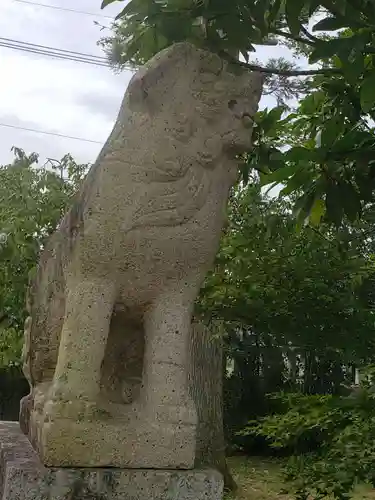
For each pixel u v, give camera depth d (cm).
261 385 814
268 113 246
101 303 151
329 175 226
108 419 145
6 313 519
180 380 153
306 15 216
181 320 157
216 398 543
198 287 161
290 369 804
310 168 230
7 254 468
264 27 190
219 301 320
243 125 160
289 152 218
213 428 539
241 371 827
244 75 162
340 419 223
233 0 181
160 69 153
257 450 805
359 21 180
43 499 136
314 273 320
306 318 317
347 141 216
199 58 157
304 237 325
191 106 155
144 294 156
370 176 225
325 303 316
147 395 151
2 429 198
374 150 217
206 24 189
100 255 150
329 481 204
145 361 156
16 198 488
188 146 154
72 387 145
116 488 140
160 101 153
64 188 527
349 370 714
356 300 314
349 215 230
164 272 155
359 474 201
